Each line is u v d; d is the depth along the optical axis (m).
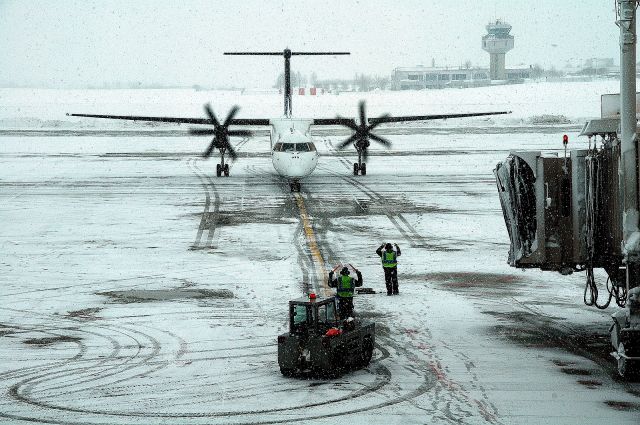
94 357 17.59
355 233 34.00
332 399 14.59
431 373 16.23
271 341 18.86
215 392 15.08
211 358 17.48
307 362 15.75
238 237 33.22
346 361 16.00
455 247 31.33
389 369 16.58
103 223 36.44
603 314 21.61
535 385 15.34
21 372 16.47
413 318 21.09
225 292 24.16
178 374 16.28
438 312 21.77
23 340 19.06
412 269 27.58
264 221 36.88
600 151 18.31
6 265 28.02
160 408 14.15
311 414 13.74
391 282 23.86
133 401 14.55
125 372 16.44
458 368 16.59
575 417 13.45
